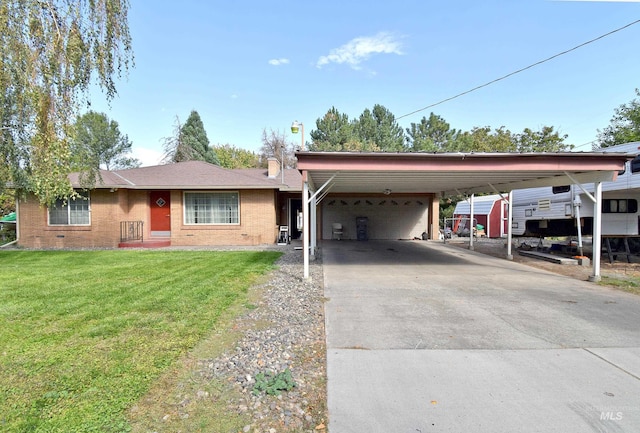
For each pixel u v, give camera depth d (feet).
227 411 8.38
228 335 13.39
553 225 43.70
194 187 47.21
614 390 9.37
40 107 21.90
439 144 120.98
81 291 20.10
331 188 46.14
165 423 7.84
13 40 20.63
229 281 23.18
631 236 35.45
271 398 8.96
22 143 25.41
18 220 45.75
